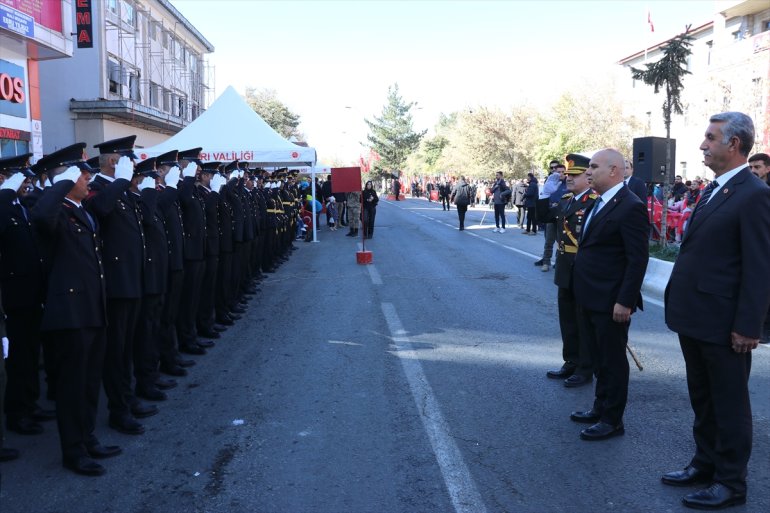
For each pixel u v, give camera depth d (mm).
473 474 4074
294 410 5215
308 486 3936
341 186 13914
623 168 4602
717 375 3627
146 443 4609
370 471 4129
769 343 7168
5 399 4852
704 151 3660
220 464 4258
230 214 8352
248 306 9422
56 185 4039
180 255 6148
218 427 4883
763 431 4684
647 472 4082
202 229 6898
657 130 40250
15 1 12438
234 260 8742
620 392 4566
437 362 6480
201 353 6867
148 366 5480
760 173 6902
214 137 15797
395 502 3730
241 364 6508
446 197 36625
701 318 3631
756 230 3434
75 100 24109
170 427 4895
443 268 13031
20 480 4055
